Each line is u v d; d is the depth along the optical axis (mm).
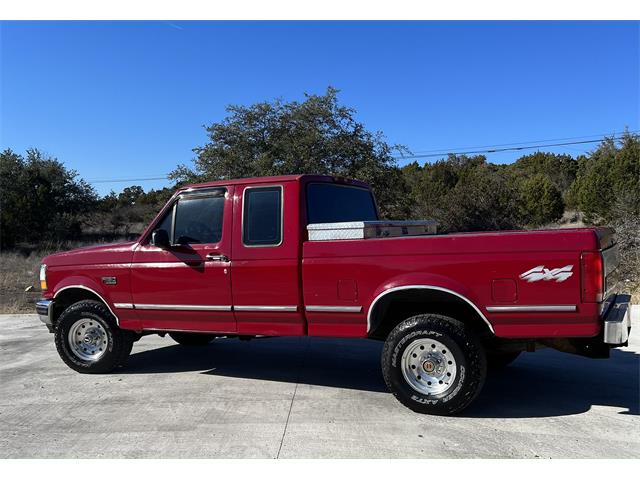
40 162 38625
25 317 11180
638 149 26156
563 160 55875
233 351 7539
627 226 14484
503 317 4516
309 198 5449
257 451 4047
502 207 25797
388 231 5387
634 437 4266
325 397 5387
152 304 5930
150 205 46875
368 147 24297
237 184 5594
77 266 6348
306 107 24156
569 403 5109
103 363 6293
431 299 4820
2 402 5348
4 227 33750
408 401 4777
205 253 5602
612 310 4547
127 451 4082
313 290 5125
